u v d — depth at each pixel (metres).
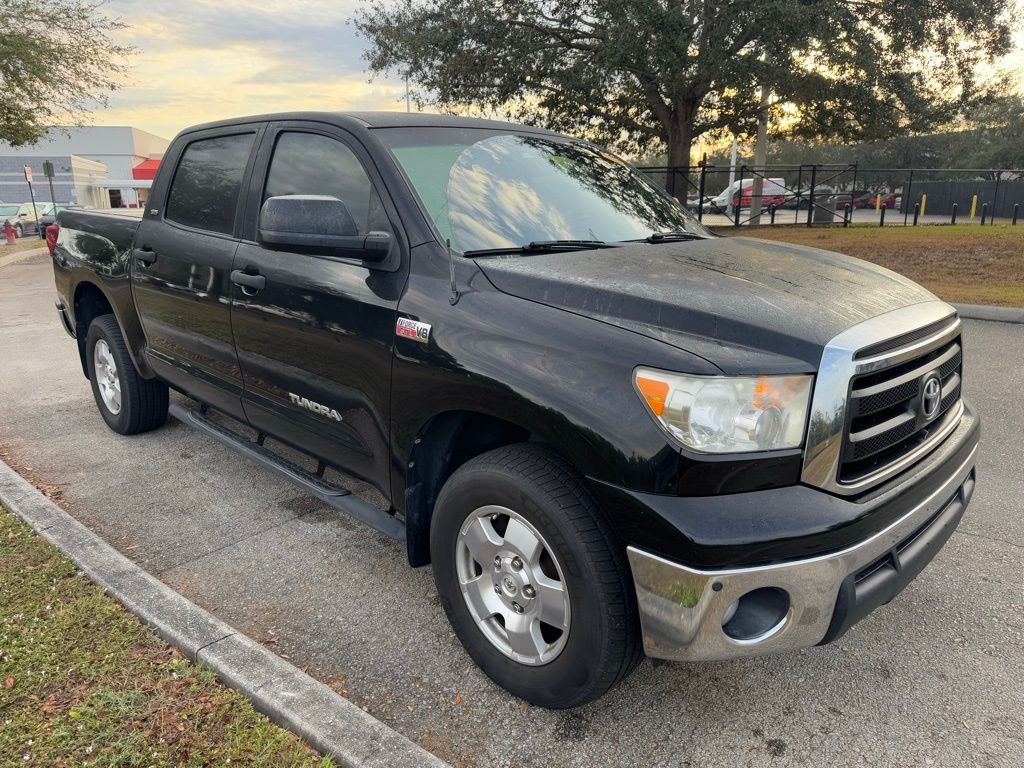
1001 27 17.38
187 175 4.16
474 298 2.58
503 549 2.47
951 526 2.62
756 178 23.12
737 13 14.77
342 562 3.50
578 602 2.26
